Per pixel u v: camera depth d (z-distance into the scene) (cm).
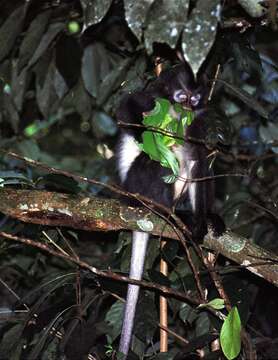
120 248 780
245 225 873
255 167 741
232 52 770
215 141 691
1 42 813
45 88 932
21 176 729
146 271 728
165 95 802
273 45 1262
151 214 678
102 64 930
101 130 1094
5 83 975
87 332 642
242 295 688
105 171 1016
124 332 691
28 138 1152
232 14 752
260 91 1029
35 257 907
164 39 459
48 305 732
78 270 697
